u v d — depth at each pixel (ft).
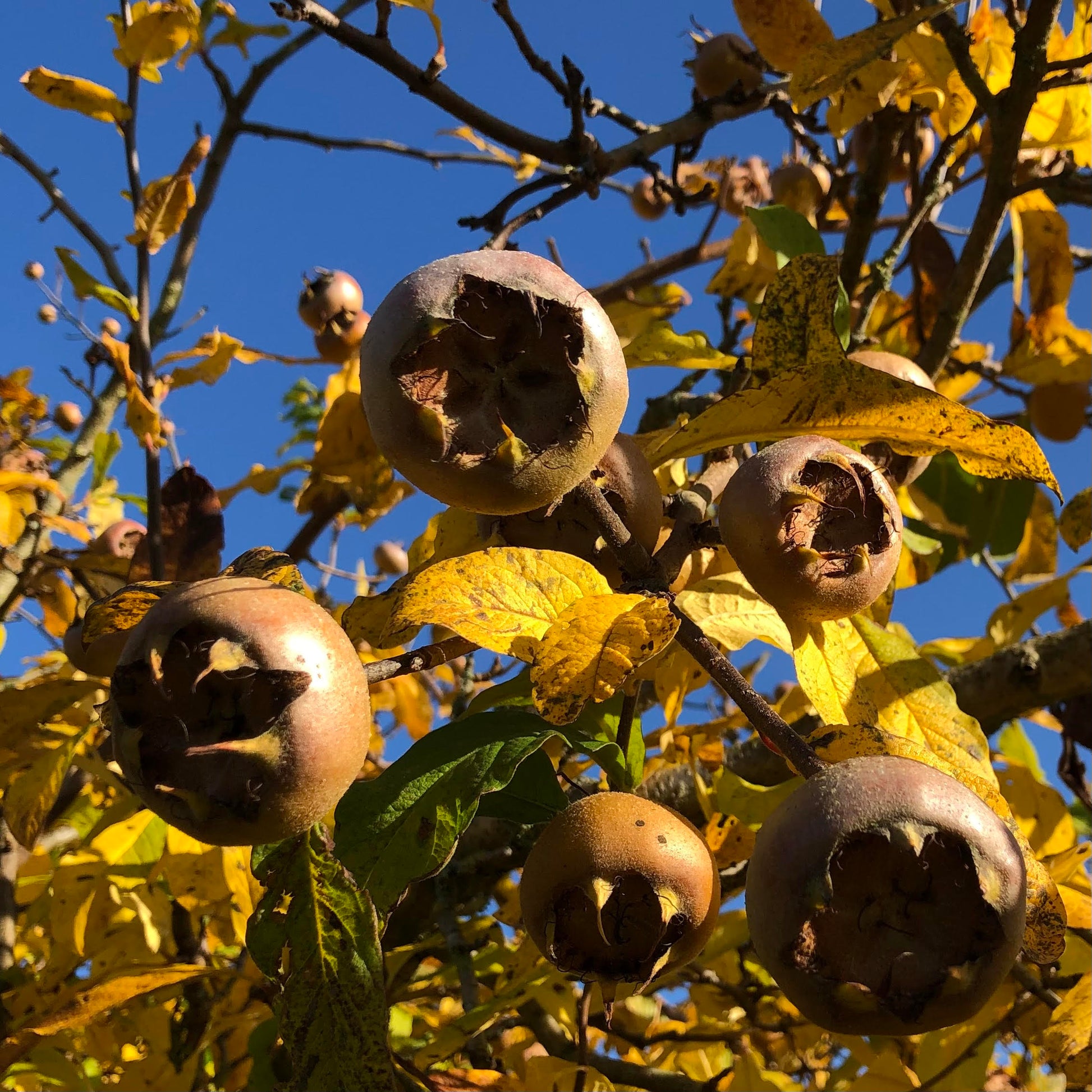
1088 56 1.29
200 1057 1.42
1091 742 1.47
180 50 1.68
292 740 0.83
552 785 1.15
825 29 1.46
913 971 0.84
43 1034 1.14
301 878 0.91
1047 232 1.54
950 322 1.41
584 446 0.89
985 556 1.81
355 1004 0.89
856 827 0.84
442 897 1.42
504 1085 1.21
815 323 0.99
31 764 1.41
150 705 0.86
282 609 0.86
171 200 1.63
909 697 1.04
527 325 0.91
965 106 1.44
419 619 0.87
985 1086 1.30
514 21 1.30
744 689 0.91
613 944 0.92
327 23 1.24
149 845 1.43
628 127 1.63
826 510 0.99
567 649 0.86
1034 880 0.95
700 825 1.48
